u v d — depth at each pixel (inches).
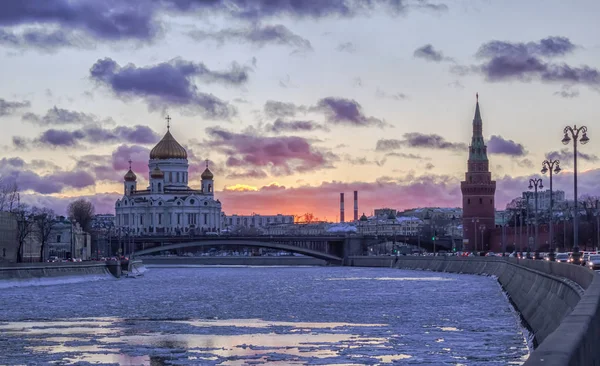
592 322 986.7
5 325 4025.6
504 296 5989.2
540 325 3029.0
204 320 4288.9
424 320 4202.8
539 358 714.2
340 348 3078.2
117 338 3454.7
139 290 7214.6
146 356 2910.9
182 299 5974.4
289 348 3090.6
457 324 3981.3
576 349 761.6
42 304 5378.9
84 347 3161.9
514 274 5876.0
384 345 3159.5
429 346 3122.5
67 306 5216.5
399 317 4389.8
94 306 5236.2
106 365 2714.1
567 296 2578.7
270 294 6658.5
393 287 7568.9
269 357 2859.3
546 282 3410.4
